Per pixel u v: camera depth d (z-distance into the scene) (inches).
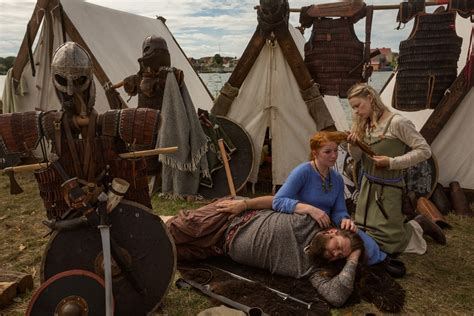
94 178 91.5
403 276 124.4
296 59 193.6
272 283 115.4
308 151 206.5
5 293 105.3
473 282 122.5
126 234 93.6
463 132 189.0
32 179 226.7
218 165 203.3
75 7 217.3
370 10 177.2
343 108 293.1
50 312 83.2
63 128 89.2
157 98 189.6
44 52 218.2
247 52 200.1
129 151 96.0
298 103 201.8
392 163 121.2
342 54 186.1
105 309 85.0
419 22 175.6
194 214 127.3
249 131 208.7
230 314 98.4
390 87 261.4
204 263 128.0
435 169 187.6
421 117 214.2
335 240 109.7
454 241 152.1
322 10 183.6
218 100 210.2
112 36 237.9
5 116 87.7
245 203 124.6
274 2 182.7
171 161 189.3
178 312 104.3
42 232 155.4
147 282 95.3
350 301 108.8
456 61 177.5
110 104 207.9
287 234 115.4
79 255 91.0
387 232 130.2
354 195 184.7
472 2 167.2
